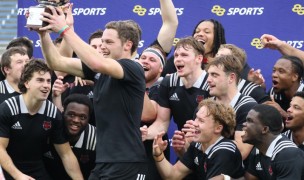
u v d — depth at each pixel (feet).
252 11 46.16
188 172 37.35
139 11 47.52
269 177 34.73
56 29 32.17
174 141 37.32
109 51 33.83
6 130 37.88
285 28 45.85
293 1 45.68
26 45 44.78
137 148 33.73
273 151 34.22
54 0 33.17
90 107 38.91
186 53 38.93
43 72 37.60
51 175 40.32
